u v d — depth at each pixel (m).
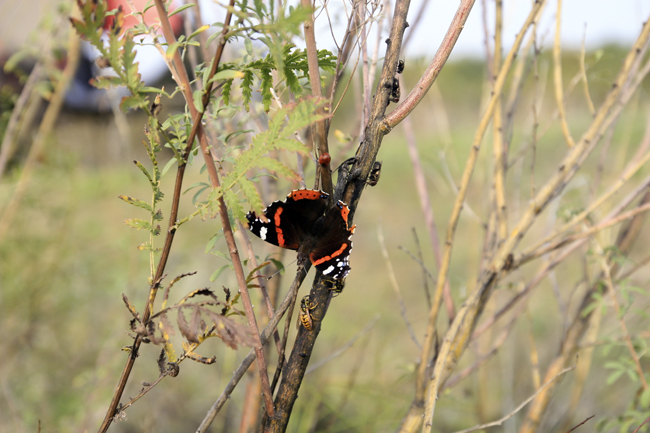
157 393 2.11
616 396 1.96
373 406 1.87
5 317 1.92
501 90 1.46
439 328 2.69
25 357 1.97
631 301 1.51
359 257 4.02
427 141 5.26
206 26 1.36
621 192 2.24
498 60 1.49
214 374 2.25
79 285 2.12
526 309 1.55
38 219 2.09
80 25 1.33
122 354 2.12
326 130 1.38
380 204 4.98
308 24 1.36
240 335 1.36
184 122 1.38
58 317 2.08
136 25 1.38
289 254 2.26
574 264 2.70
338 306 3.03
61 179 2.04
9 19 1.60
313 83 1.37
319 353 2.29
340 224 1.44
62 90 1.56
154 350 2.24
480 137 1.46
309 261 1.43
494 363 2.29
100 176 2.47
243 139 1.53
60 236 2.00
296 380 1.39
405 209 4.84
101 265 2.24
